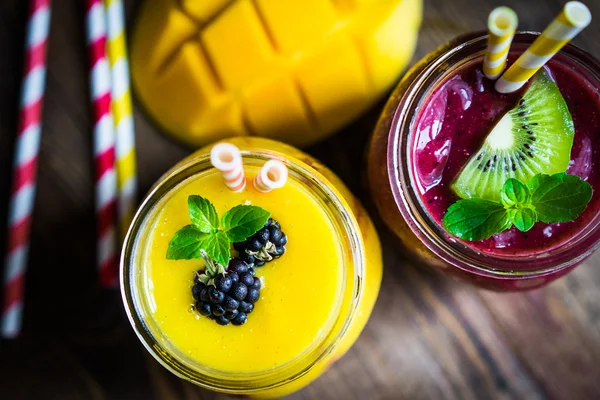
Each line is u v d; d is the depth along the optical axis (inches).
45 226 12.4
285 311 10.2
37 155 12.3
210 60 11.6
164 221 10.4
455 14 12.3
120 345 12.4
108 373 12.4
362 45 11.5
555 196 9.8
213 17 11.7
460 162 10.5
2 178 12.5
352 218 10.3
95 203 12.4
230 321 10.0
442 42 12.3
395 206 10.6
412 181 10.2
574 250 10.1
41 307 12.4
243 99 11.8
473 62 10.3
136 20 12.4
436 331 12.3
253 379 10.1
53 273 12.4
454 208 9.9
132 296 10.1
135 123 12.5
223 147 9.2
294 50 11.4
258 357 10.2
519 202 9.8
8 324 12.2
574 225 10.4
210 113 11.9
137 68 12.2
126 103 12.1
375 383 12.2
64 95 12.4
